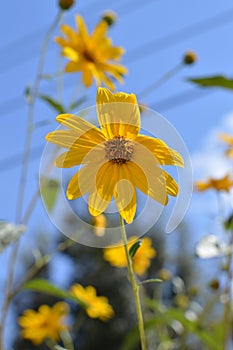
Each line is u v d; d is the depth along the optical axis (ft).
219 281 3.61
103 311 3.92
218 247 2.84
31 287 2.79
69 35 3.36
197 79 2.59
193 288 3.94
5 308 2.74
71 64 3.20
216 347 2.99
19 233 2.54
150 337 3.80
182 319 3.05
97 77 3.30
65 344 3.99
